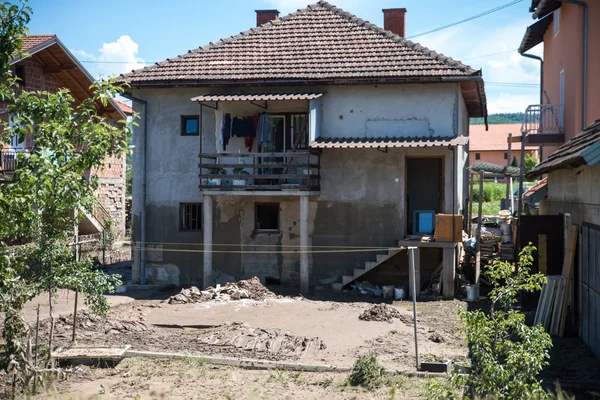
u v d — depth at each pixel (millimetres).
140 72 21234
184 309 16375
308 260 20344
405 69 19703
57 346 12242
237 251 20844
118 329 13797
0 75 9156
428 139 19141
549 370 11047
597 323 11648
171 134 21094
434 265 19766
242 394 9906
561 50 22750
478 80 19094
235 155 19172
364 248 20016
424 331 14164
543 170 14336
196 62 21609
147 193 21328
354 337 13516
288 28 22969
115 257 26391
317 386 10320
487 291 19141
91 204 10172
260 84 20031
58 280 10828
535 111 22047
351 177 20078
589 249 12344
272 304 17078
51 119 9531
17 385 10055
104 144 9516
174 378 10727
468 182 28328
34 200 8539
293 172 20484
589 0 19469
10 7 8875
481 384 7938
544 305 13875
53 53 23203
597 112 19234
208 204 19828
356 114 20109
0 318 14406
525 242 15562
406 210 19984
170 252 21141
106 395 9797
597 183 11656
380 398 9648
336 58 20828
